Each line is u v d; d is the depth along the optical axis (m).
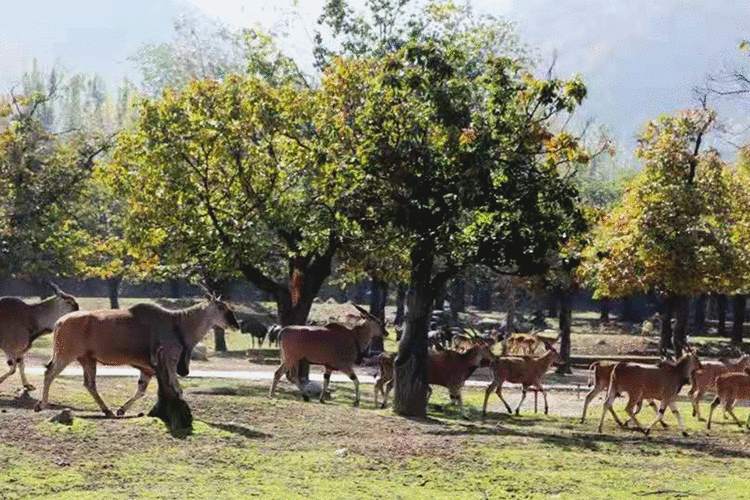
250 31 38.75
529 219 24.42
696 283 40.09
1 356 34.09
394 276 32.50
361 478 14.77
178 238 30.52
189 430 17.44
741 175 46.69
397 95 24.61
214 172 30.61
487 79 24.91
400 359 24.89
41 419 17.30
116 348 18.36
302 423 20.16
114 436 16.45
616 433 23.20
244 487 13.66
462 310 75.50
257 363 43.47
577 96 24.66
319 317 64.75
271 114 29.62
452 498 13.77
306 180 29.23
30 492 12.78
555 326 72.44
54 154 51.47
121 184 31.59
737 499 14.51
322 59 43.97
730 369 28.78
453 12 44.53
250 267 31.06
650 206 40.38
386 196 25.12
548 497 14.16
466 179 23.33
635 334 70.69
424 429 20.89
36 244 48.12
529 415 27.42
